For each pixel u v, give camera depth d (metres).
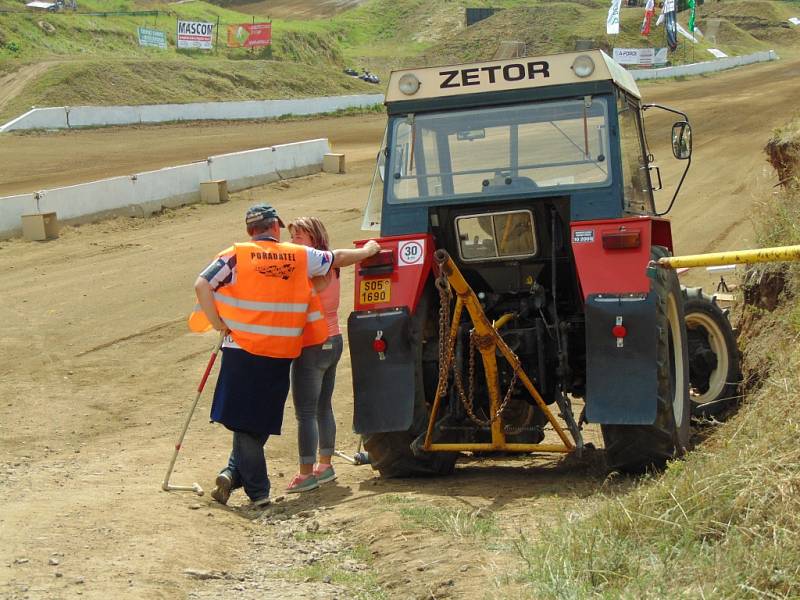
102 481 6.96
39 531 5.46
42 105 45.75
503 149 6.80
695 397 7.93
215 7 83.88
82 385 10.71
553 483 6.61
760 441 5.01
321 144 30.20
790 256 4.89
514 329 6.86
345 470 7.66
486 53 83.19
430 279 6.94
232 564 5.17
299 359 6.79
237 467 6.53
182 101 51.81
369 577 4.88
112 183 22.14
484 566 4.73
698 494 4.69
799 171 10.67
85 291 15.52
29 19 58.62
